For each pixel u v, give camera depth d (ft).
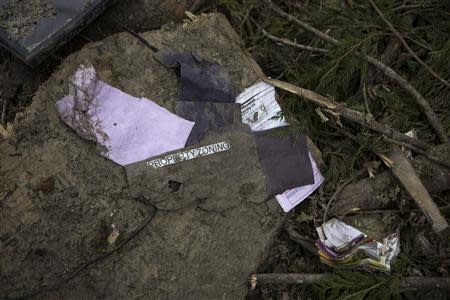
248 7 3.09
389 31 3.09
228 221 2.78
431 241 2.92
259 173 2.81
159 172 2.73
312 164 2.90
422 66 3.07
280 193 2.84
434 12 3.14
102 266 2.67
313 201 2.93
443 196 3.01
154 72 2.83
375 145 2.93
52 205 2.66
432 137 3.03
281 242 2.96
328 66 2.95
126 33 2.86
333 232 2.87
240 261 2.77
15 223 2.64
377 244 2.85
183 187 2.74
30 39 2.77
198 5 2.99
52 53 2.82
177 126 2.77
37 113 2.73
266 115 2.89
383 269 2.84
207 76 2.84
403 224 2.93
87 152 2.72
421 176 2.91
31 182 2.67
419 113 3.05
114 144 2.73
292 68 3.07
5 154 2.70
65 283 2.65
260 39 3.11
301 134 2.90
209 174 2.76
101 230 2.67
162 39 2.87
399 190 2.91
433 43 3.09
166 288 2.70
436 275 2.91
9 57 2.94
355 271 2.86
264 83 2.91
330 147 3.01
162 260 2.71
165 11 2.93
